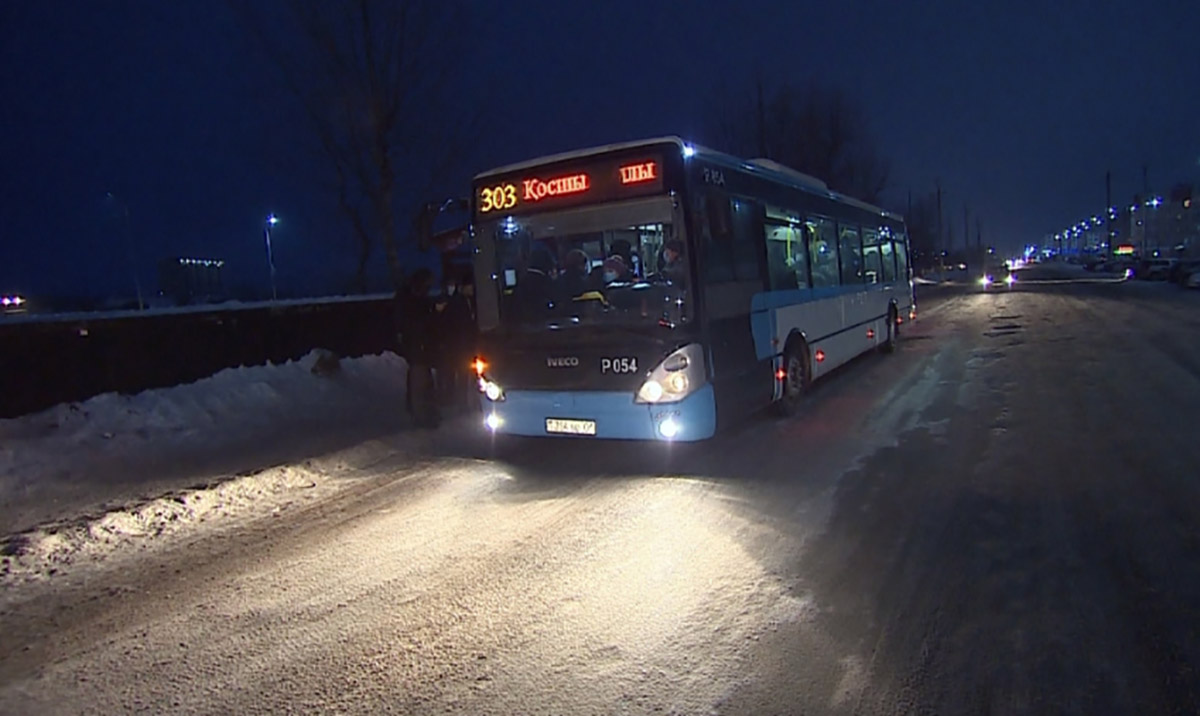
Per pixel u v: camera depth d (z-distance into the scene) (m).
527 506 6.95
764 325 9.28
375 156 15.63
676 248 7.61
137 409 10.16
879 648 4.07
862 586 4.84
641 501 6.89
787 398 10.09
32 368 9.59
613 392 7.69
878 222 16.25
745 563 5.32
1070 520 5.80
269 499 7.53
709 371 7.71
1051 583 4.72
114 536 6.51
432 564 5.64
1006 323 23.81
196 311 11.92
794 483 7.19
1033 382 12.15
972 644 4.05
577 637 4.38
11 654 4.49
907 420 9.74
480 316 8.46
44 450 8.67
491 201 8.40
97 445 9.12
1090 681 3.66
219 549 6.17
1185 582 4.65
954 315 28.77
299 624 4.74
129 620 4.90
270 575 5.58
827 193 12.76
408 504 7.20
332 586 5.32
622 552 5.67
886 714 3.48
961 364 14.79
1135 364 13.52
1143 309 26.73
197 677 4.14
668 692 3.76
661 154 7.64
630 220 7.80
